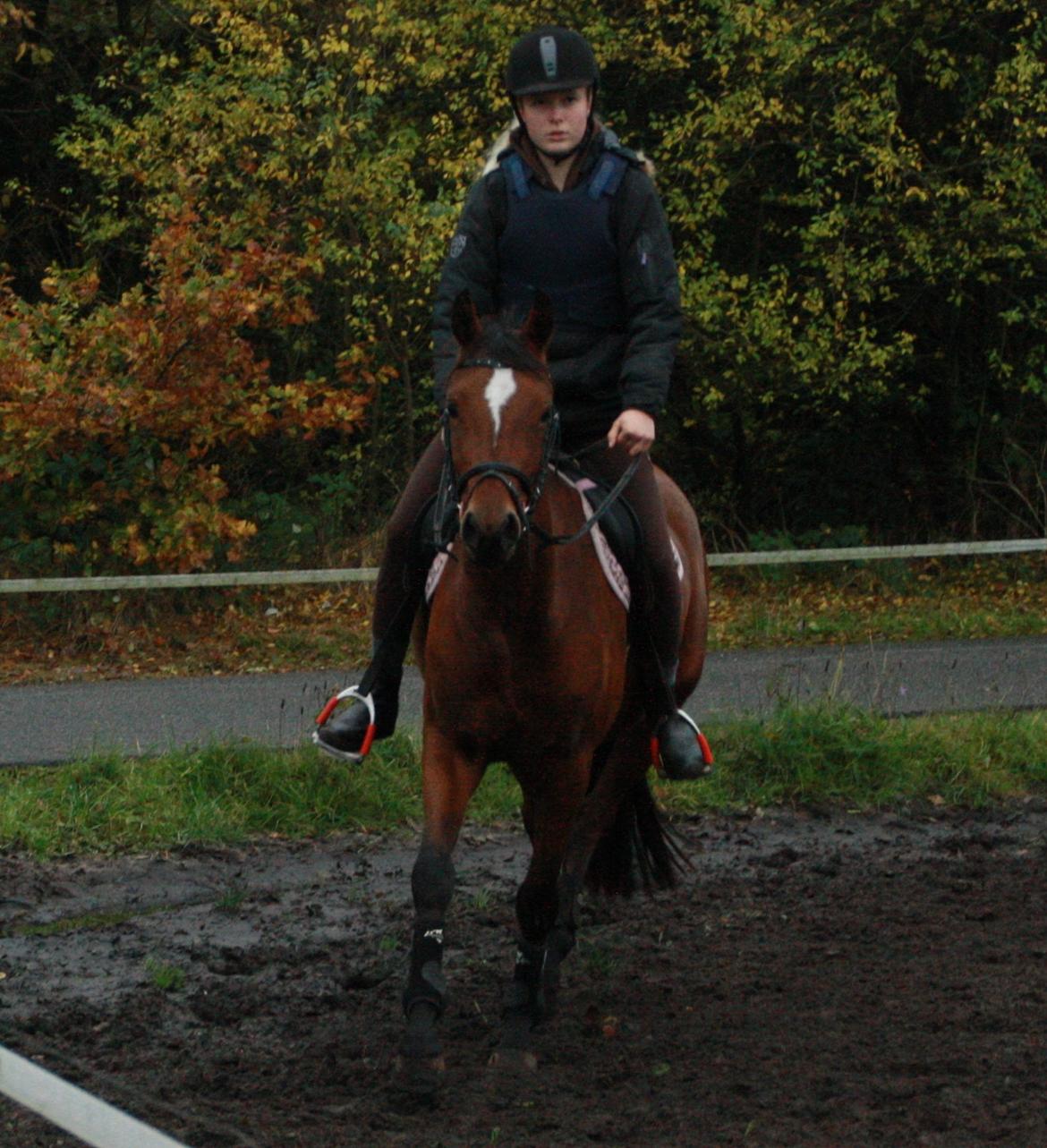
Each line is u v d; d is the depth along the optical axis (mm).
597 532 6719
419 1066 5898
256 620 19312
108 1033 6730
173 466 18891
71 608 18453
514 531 5766
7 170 26969
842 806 11492
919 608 22344
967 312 25953
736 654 17703
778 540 24453
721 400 23125
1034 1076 6070
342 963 7789
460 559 6172
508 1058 6320
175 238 18906
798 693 13391
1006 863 9922
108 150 21078
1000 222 22297
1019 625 21062
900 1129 5570
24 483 18812
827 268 22328
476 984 7516
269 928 8453
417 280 21047
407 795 11016
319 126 20844
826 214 23000
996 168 22938
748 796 11539
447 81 22172
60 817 10203
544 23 21359
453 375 6156
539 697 6289
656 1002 7180
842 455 27234
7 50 25656
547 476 6270
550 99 6633
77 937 8227
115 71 23188
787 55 20891
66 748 12070
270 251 19594
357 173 20281
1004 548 20281
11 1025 6789
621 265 6781
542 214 6734
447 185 21922
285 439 22719
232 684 15539
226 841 10195
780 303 22484
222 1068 6320
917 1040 6547
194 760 10977
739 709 13539
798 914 8703
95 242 23156
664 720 7453
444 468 6512
